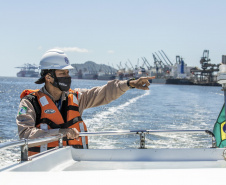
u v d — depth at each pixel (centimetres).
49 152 243
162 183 132
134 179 138
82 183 133
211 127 1731
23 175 146
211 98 5412
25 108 262
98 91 298
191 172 150
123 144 1105
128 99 4534
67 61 279
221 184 130
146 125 1747
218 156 287
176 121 1975
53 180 138
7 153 891
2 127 1606
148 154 283
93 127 1639
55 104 281
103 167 253
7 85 9300
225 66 250
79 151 278
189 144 1104
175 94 6594
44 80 281
